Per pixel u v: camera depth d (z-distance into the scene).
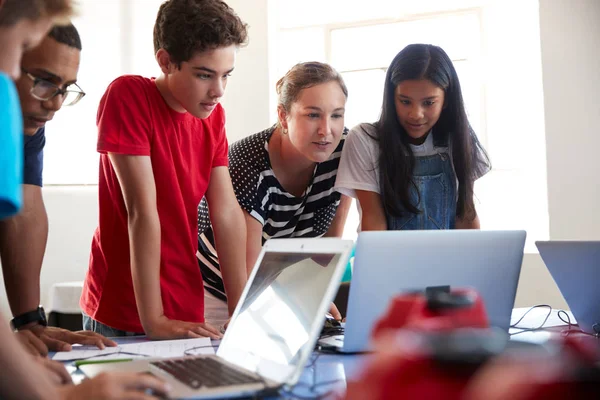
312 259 1.06
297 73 1.87
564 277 1.36
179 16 1.48
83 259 4.21
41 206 1.50
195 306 1.70
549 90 3.83
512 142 4.06
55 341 1.26
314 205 2.03
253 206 1.92
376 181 1.88
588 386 0.55
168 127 1.62
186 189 1.67
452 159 1.89
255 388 0.85
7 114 0.66
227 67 1.52
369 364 0.67
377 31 4.36
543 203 3.94
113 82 1.61
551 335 1.35
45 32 0.90
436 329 0.68
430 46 1.83
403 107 1.81
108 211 1.65
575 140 3.78
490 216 4.08
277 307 1.06
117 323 1.63
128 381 0.80
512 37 4.06
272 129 2.01
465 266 1.19
